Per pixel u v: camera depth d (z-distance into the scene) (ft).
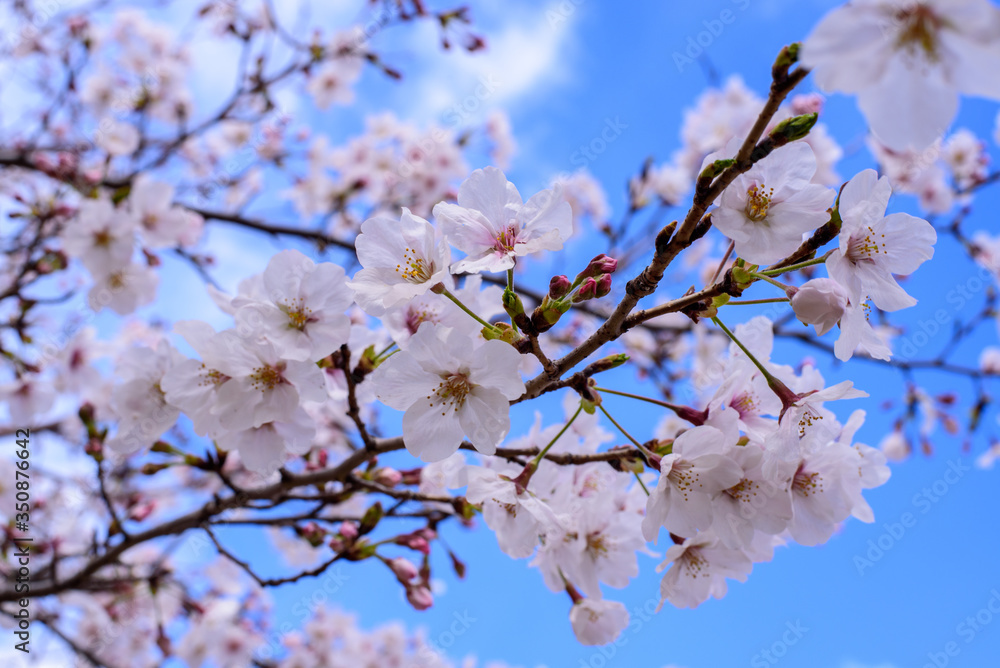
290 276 0.98
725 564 1.02
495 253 0.95
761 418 1.00
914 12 0.75
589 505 1.07
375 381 0.93
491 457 1.10
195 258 2.00
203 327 0.99
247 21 2.38
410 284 0.93
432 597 1.16
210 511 1.19
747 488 0.96
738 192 0.89
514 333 0.95
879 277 0.92
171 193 1.68
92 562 1.29
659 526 0.94
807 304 0.89
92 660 1.95
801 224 0.89
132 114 2.69
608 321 0.91
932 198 2.56
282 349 0.97
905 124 0.76
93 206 1.51
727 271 0.93
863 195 0.88
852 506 1.00
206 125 2.29
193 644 2.10
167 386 0.99
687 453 0.95
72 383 1.89
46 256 1.77
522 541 1.02
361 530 1.15
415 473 1.21
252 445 1.02
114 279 1.56
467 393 0.94
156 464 1.16
